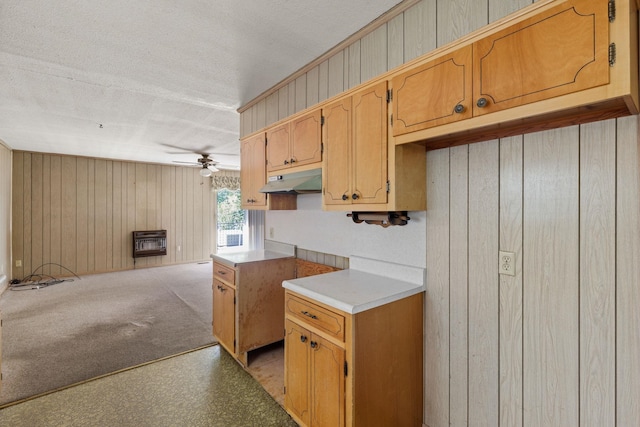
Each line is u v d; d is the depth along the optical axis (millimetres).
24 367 2486
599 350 1177
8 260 5070
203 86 2557
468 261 1553
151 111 3150
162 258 6879
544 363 1313
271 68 2262
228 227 9453
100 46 1937
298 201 2764
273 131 2512
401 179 1570
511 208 1397
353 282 1823
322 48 1992
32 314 3701
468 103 1232
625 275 1116
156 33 1796
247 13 1627
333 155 1884
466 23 1357
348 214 2076
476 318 1527
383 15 1658
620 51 889
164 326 3350
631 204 1101
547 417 1309
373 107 1628
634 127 1091
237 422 1896
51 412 1967
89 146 4879
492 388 1478
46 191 5582
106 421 1892
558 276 1269
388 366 1573
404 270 1832
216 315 2828
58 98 2779
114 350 2789
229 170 7879
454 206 1603
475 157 1516
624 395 1125
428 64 1374
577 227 1218
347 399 1446
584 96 957
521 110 1094
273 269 2664
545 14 1034
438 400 1692
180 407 2027
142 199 6602
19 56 2047
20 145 4828
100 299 4316
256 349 2842
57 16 1627
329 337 1543
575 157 1217
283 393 2182
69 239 5797
